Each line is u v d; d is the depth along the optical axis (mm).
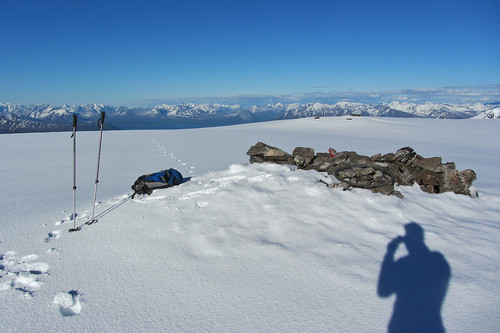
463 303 3793
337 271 4398
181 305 3729
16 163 16797
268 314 3537
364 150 24250
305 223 5828
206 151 22547
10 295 3969
